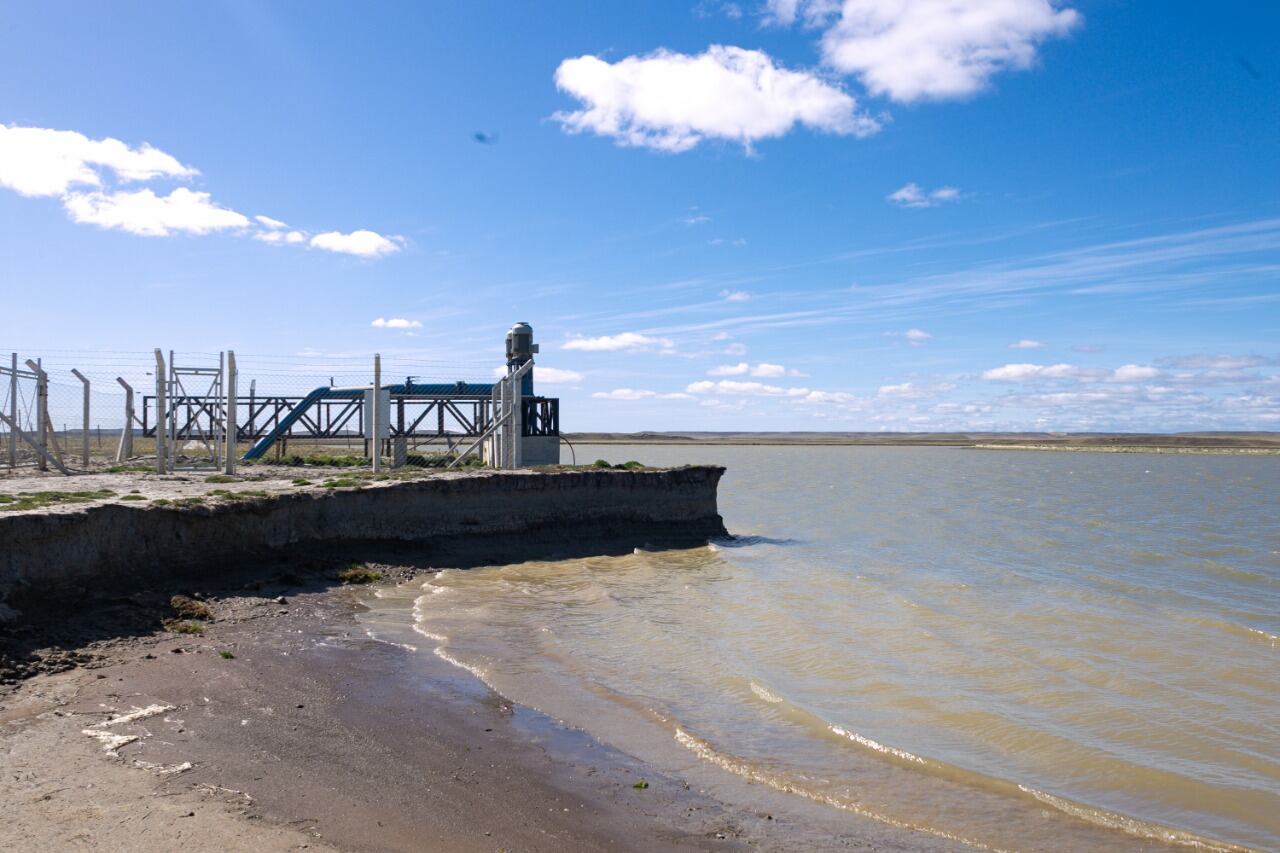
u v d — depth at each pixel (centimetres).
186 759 864
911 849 796
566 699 1212
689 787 920
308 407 3631
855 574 2477
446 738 1015
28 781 773
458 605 1838
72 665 1145
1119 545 3359
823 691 1298
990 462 13712
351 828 745
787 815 862
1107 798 933
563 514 2847
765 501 5572
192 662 1219
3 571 1262
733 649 1541
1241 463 13850
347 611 1694
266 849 680
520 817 811
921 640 1638
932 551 3123
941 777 970
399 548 2333
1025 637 1689
